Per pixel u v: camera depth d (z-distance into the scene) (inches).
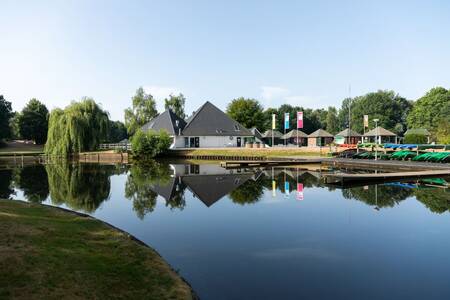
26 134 3528.5
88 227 425.7
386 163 1253.7
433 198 689.0
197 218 548.4
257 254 378.0
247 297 276.4
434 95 3464.6
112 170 1371.8
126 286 259.4
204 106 2581.2
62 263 280.7
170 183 964.6
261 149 2020.2
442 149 1537.9
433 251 381.1
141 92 3144.7
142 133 2054.6
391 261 352.5
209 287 294.5
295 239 431.5
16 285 232.5
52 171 1355.8
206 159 2018.9
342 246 402.3
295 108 4227.4
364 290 288.2
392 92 4160.9
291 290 288.7
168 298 244.5
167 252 386.0
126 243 368.8
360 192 768.9
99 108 2081.7
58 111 1968.5
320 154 1831.9
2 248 292.4
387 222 509.0
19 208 498.0
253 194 763.4
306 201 675.4
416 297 275.0
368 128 3868.1
